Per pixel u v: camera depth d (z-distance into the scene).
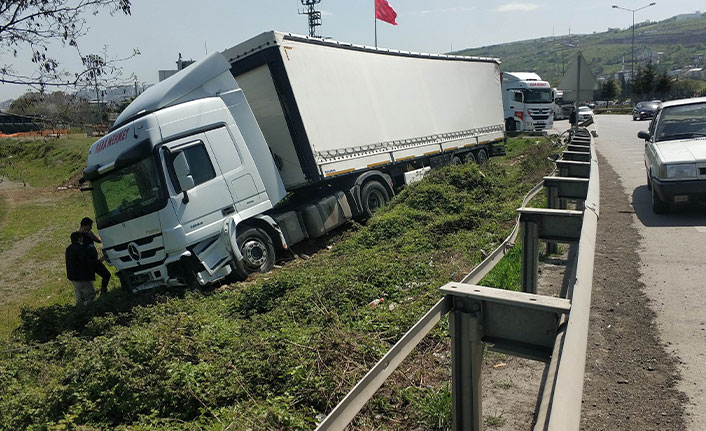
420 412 4.13
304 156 11.07
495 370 4.75
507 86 35.56
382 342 5.30
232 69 11.23
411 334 3.11
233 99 10.40
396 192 14.81
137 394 4.78
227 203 9.73
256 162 10.50
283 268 10.27
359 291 7.00
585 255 3.53
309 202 11.91
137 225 9.23
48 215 23.81
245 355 5.24
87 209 24.22
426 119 15.73
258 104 11.28
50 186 32.41
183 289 9.24
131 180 9.29
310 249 11.88
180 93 9.73
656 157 9.44
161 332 5.75
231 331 6.15
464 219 10.32
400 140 14.33
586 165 8.07
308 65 11.43
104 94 6.82
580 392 2.16
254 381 4.91
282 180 11.30
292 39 11.15
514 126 35.19
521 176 15.33
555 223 5.13
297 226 11.34
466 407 2.99
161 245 9.05
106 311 8.31
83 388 5.02
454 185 13.21
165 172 9.02
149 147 8.99
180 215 9.04
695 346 4.65
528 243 5.19
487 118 19.95
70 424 4.45
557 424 1.88
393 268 7.71
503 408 4.11
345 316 6.32
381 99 13.76
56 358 6.73
